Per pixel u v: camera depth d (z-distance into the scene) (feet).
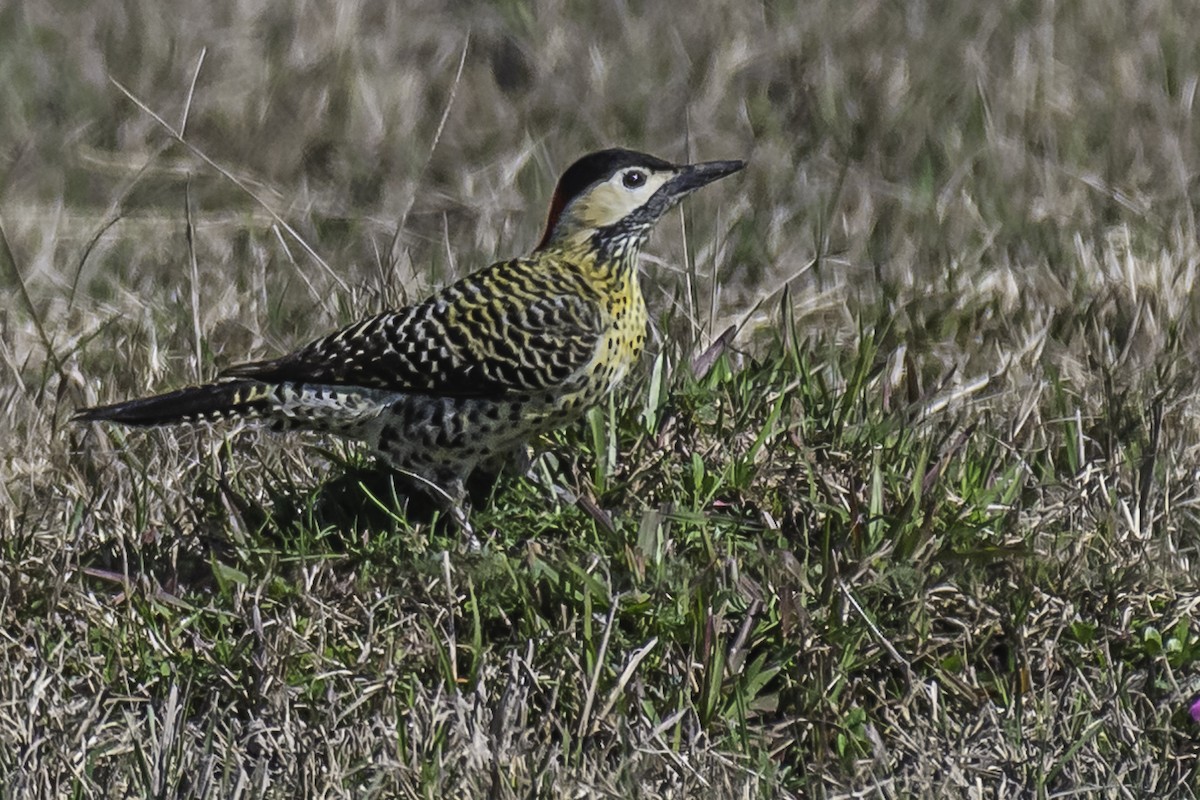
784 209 54.70
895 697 31.50
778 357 40.01
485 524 35.22
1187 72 62.08
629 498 35.09
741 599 32.35
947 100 60.90
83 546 35.70
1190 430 39.63
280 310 47.67
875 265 49.32
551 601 32.40
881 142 59.16
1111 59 62.49
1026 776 28.68
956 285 49.03
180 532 35.68
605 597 31.91
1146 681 31.81
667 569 32.48
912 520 33.53
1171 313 45.88
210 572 34.55
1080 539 33.88
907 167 58.03
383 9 68.13
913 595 32.40
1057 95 60.75
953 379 43.37
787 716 31.24
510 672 30.12
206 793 27.86
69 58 64.80
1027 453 38.60
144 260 52.90
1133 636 32.40
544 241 37.45
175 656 31.89
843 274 50.37
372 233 54.85
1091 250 49.93
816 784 28.91
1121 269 48.34
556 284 35.96
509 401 35.73
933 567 32.94
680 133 60.54
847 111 60.44
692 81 63.46
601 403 37.22
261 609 32.89
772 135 60.34
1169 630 32.63
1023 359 43.60
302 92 62.34
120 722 30.58
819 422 37.63
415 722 29.09
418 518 36.88
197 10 67.31
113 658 32.04
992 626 32.30
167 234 54.54
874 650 31.81
